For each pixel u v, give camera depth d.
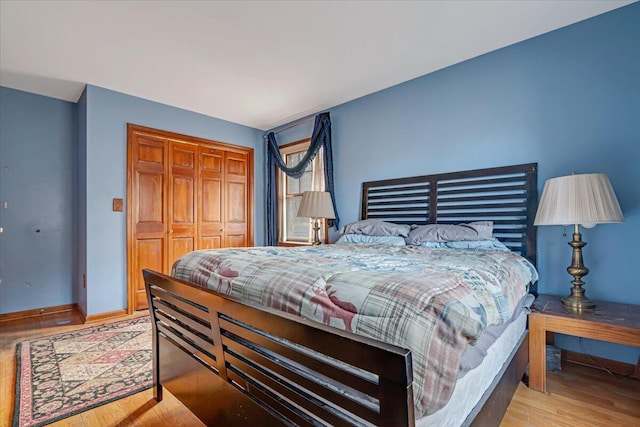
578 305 1.83
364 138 3.37
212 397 1.25
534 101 2.32
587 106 2.11
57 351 2.30
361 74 2.86
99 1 1.87
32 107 3.21
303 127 4.08
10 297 3.07
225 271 1.37
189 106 3.63
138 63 2.62
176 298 1.43
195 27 2.13
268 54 2.50
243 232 4.33
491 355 1.19
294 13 1.99
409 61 2.64
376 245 2.51
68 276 3.39
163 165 3.53
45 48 2.38
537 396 1.71
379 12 1.99
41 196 3.25
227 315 1.10
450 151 2.74
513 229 2.38
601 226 2.06
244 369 1.08
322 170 3.76
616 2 1.95
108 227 3.12
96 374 1.96
